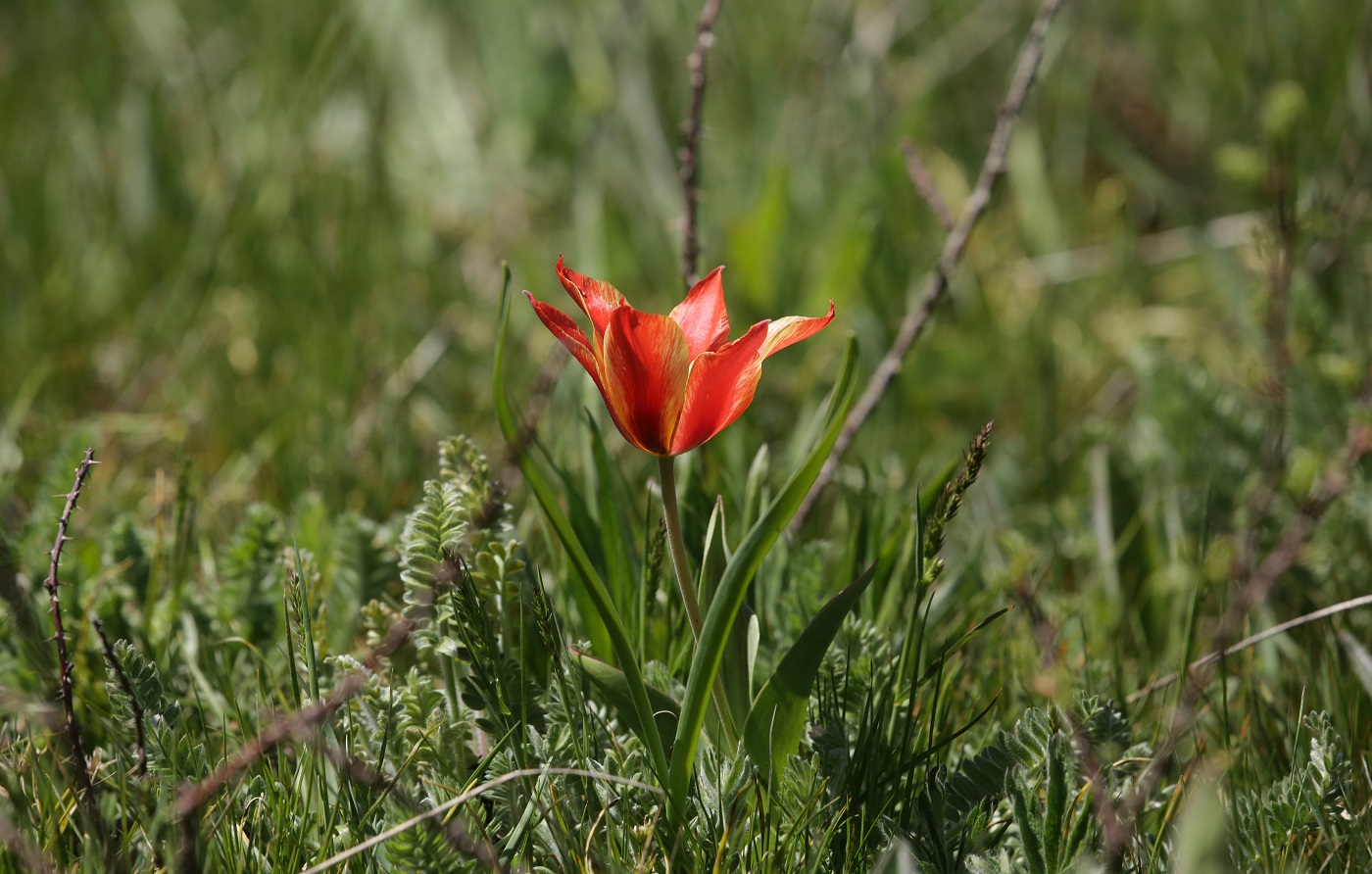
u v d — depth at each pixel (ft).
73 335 15.20
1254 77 17.66
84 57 21.70
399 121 21.57
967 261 16.57
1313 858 6.98
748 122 20.74
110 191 18.52
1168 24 21.54
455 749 7.19
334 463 12.58
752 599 8.48
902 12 22.41
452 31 23.68
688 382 6.10
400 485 12.19
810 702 7.86
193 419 14.11
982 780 7.07
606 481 8.62
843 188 18.60
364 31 21.54
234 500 12.17
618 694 7.04
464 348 15.67
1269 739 8.32
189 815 5.70
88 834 6.48
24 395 13.17
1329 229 12.46
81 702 8.29
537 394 11.83
